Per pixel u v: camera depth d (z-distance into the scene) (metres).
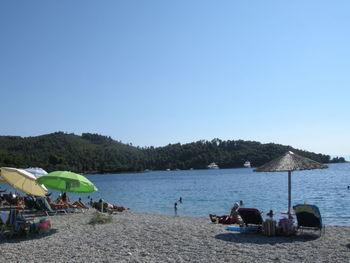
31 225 12.30
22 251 9.70
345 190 42.97
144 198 41.50
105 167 176.38
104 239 11.17
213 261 8.23
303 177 87.75
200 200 36.62
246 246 9.65
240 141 194.25
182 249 9.52
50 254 9.30
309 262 7.89
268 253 8.81
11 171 13.20
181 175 131.75
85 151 198.00
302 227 11.12
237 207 15.59
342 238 10.54
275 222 11.16
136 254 9.09
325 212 23.94
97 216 15.64
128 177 132.12
